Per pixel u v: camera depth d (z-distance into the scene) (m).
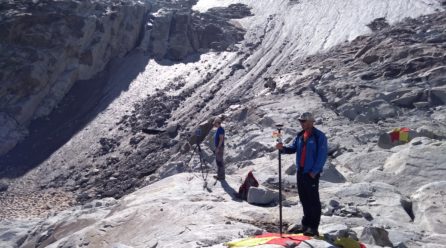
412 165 13.17
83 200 29.64
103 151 37.22
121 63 50.00
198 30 53.50
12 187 33.78
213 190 12.52
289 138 19.66
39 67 42.72
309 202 7.11
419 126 19.92
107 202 17.56
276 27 54.47
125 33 51.44
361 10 51.06
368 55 33.38
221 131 13.44
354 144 18.08
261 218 9.90
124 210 12.22
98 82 47.25
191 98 42.66
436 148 13.88
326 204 10.74
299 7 57.03
